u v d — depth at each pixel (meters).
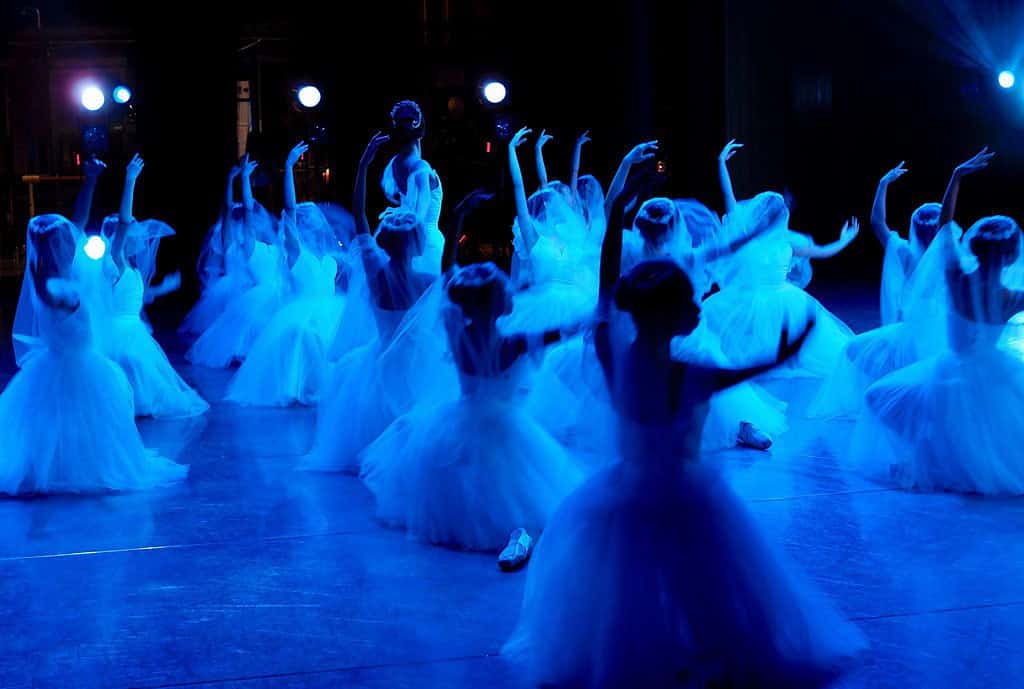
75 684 3.43
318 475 6.06
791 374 8.70
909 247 7.41
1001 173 18.08
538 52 17.50
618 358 3.27
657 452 3.22
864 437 5.86
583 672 3.21
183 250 16.25
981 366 5.45
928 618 3.79
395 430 5.82
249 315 10.46
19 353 6.16
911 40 17.78
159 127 16.22
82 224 6.20
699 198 17.02
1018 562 4.34
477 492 4.68
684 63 16.88
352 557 4.59
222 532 4.98
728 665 3.15
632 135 17.12
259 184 15.31
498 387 4.86
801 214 18.34
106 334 7.60
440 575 4.35
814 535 4.74
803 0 17.33
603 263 3.82
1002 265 5.37
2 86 20.59
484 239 16.52
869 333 7.27
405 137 7.99
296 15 17.78
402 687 3.37
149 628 3.86
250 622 3.90
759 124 17.36
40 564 4.56
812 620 3.34
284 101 18.33
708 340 6.40
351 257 7.16
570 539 3.30
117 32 19.45
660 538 3.14
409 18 17.66
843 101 18.00
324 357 8.34
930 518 4.96
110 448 5.79
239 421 7.64
